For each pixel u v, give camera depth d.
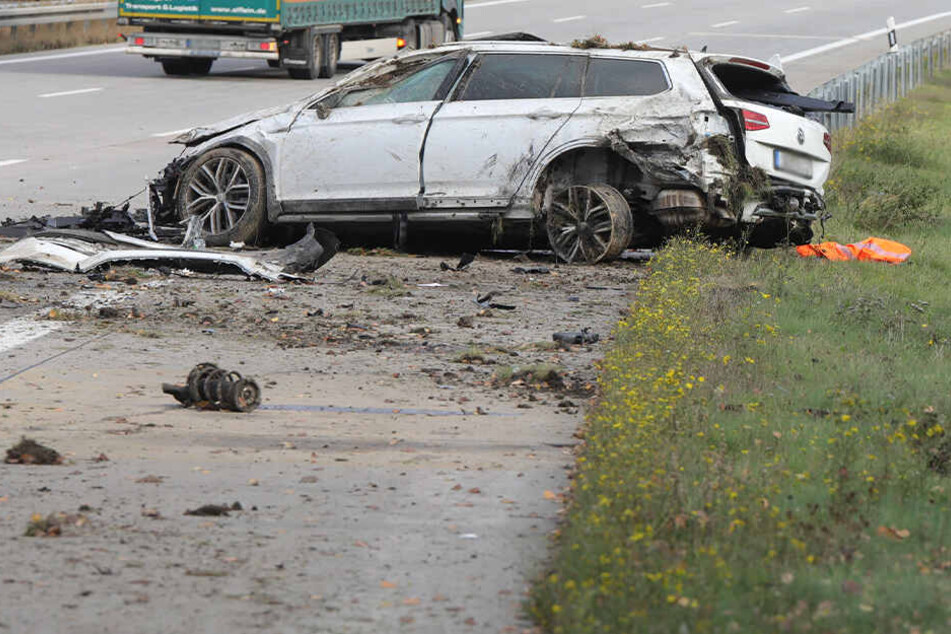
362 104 36.84
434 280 33.12
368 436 19.39
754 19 132.50
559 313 29.36
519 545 14.52
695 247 34.78
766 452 17.39
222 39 83.44
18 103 71.81
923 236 45.38
